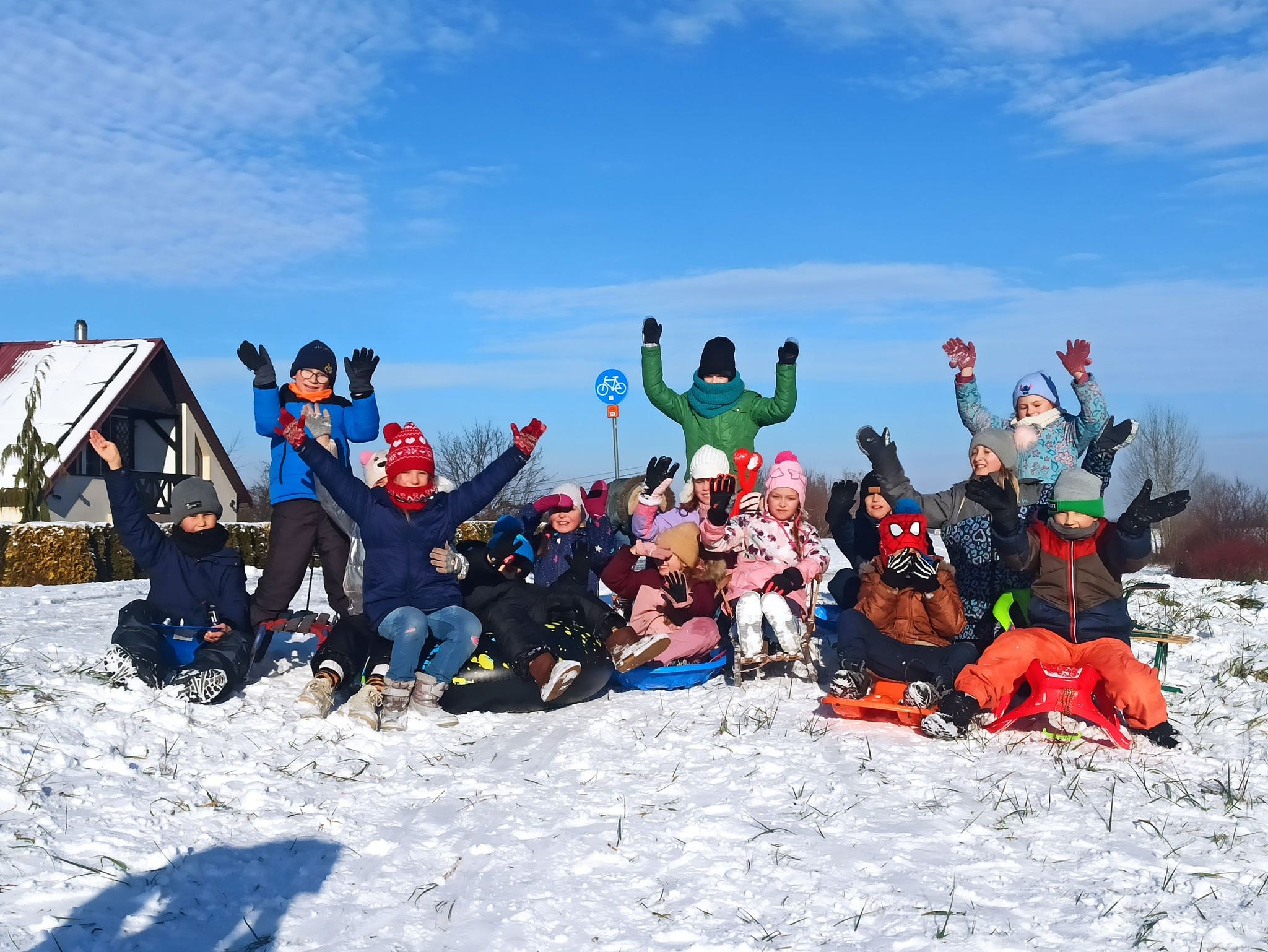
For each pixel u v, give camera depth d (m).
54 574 17.06
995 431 6.52
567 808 4.69
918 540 6.27
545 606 6.68
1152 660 7.73
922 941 3.41
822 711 6.30
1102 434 6.61
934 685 5.84
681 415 8.77
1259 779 4.98
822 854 4.13
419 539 6.30
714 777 5.05
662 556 7.07
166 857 4.00
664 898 3.79
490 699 6.36
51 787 4.56
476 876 3.99
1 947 3.30
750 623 6.88
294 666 7.36
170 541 6.58
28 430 21.25
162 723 5.61
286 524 6.97
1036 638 5.71
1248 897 3.72
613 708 6.52
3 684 5.95
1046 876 3.93
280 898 3.79
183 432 28.45
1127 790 4.84
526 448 6.46
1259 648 8.10
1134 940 3.41
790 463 7.38
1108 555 5.63
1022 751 5.46
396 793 4.91
